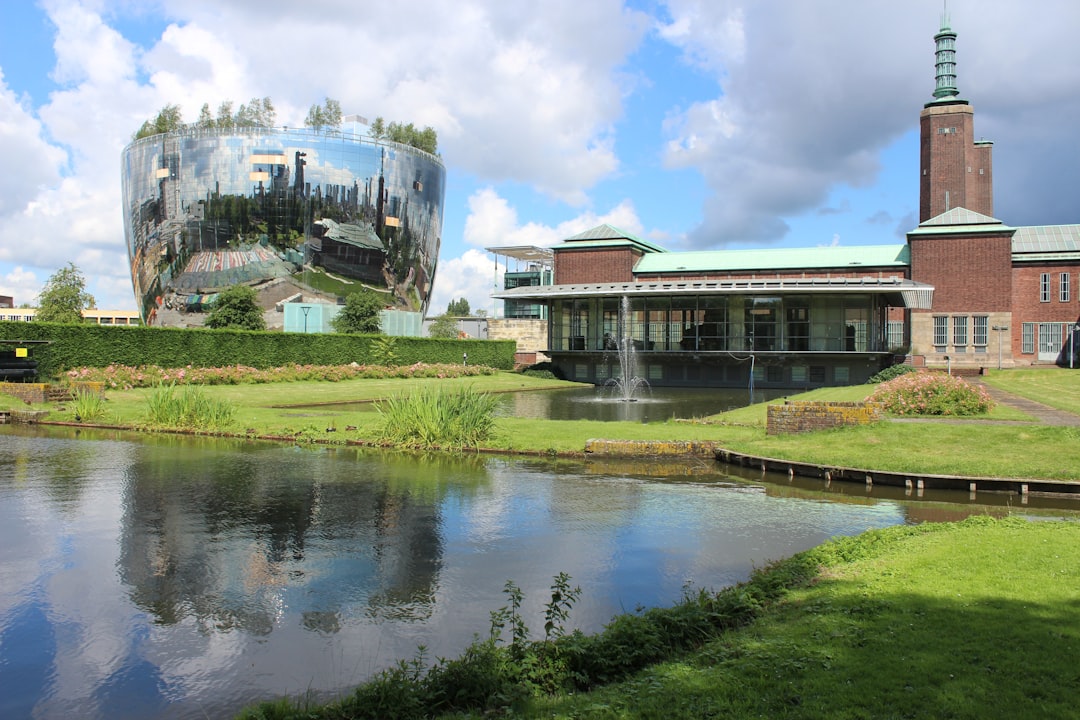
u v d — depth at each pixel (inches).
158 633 288.8
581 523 462.3
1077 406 1034.1
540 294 2172.7
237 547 405.1
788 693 203.3
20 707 233.5
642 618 269.9
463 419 788.0
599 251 2620.6
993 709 190.2
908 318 2251.5
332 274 4776.1
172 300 4739.2
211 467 661.3
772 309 2037.4
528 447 756.6
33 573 359.9
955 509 510.6
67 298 3203.7
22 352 1331.2
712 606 285.9
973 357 2143.2
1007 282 2124.8
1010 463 609.6
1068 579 299.3
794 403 791.1
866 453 666.8
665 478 622.8
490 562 379.6
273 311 4662.9
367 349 2229.3
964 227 2167.8
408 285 5182.1
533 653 241.0
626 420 1119.6
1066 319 2208.4
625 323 2166.6
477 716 207.3
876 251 2395.4
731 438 785.6
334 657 266.5
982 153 2787.9
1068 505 523.5
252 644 278.7
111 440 848.3
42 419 1016.2
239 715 216.1
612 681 234.5
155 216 4685.0
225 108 4714.6
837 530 448.1
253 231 4601.4
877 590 293.1
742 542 419.5
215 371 1632.6
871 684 206.1
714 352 2032.5
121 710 231.8
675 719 191.9
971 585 293.6
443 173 5408.5
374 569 366.9
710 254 2583.7
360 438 823.1
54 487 566.9
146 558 384.5
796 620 267.0
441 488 570.6
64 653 271.1
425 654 268.1
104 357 1534.2
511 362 2864.2
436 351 2476.6
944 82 2768.2
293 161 4571.9
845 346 1983.3
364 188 4768.7
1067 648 228.1
